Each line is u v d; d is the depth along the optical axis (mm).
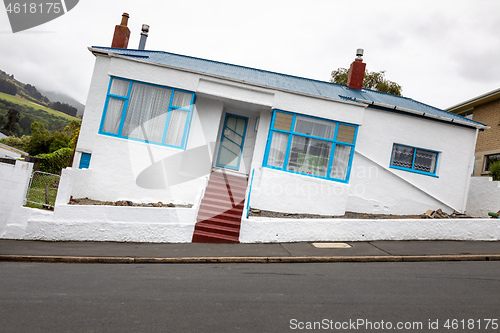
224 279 7387
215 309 5762
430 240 11172
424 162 14344
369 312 5859
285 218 11578
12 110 84750
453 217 13328
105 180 12508
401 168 14109
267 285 7039
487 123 19625
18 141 59344
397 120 14086
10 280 7008
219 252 9578
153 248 9914
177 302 6008
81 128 13672
